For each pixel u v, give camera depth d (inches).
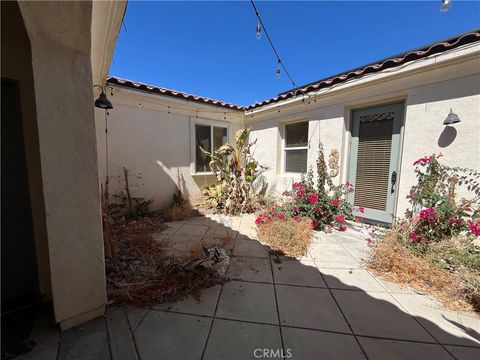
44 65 49.5
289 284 83.5
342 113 157.2
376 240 116.3
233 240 128.2
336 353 52.9
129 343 55.4
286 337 57.9
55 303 56.3
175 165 201.5
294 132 205.6
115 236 126.9
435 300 73.9
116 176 168.7
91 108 57.6
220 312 67.5
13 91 65.4
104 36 82.8
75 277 58.9
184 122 204.2
